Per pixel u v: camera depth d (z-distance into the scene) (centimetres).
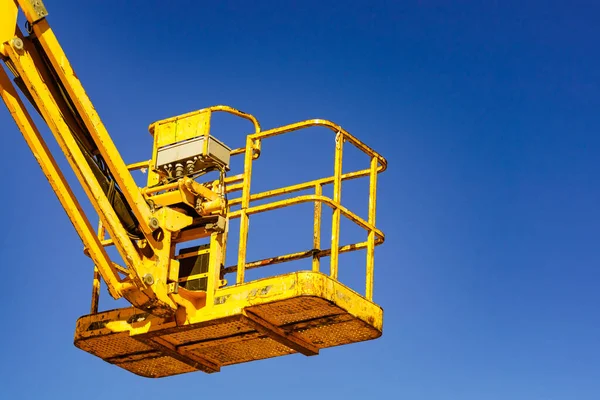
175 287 1251
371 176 1359
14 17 1182
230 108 1348
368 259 1320
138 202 1234
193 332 1308
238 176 1407
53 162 1224
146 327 1299
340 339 1337
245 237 1278
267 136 1317
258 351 1373
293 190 1355
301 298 1212
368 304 1292
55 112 1192
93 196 1208
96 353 1402
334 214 1274
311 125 1293
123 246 1217
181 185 1290
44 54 1212
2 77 1198
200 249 1298
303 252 1333
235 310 1245
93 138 1206
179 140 1347
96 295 1371
